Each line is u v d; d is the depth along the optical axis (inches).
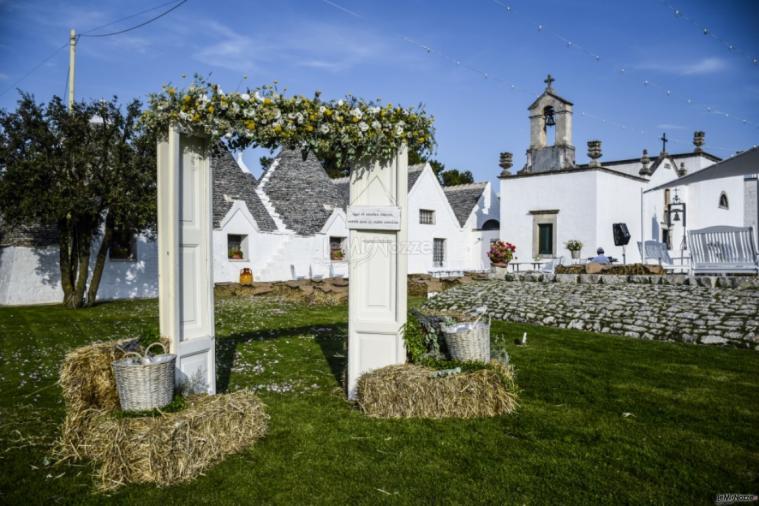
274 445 167.0
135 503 133.5
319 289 609.3
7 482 145.0
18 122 531.2
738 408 195.2
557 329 365.4
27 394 226.8
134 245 739.4
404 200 210.1
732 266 442.6
